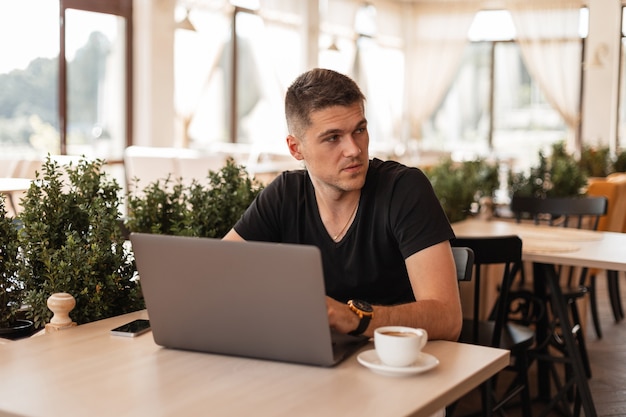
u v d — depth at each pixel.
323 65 11.54
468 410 3.52
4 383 1.46
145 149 7.51
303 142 1.86
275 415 1.30
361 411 1.32
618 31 11.96
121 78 8.55
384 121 12.99
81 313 2.13
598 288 6.70
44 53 7.73
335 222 2.02
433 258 1.86
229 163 2.88
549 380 3.75
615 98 12.11
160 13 8.61
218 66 10.02
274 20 10.52
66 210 2.25
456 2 12.92
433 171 5.10
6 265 2.17
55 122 7.88
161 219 2.69
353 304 1.66
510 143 12.91
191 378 1.48
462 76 13.12
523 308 3.80
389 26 12.92
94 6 8.15
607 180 6.42
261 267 1.52
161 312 1.65
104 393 1.40
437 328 1.74
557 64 12.39
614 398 3.81
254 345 1.58
